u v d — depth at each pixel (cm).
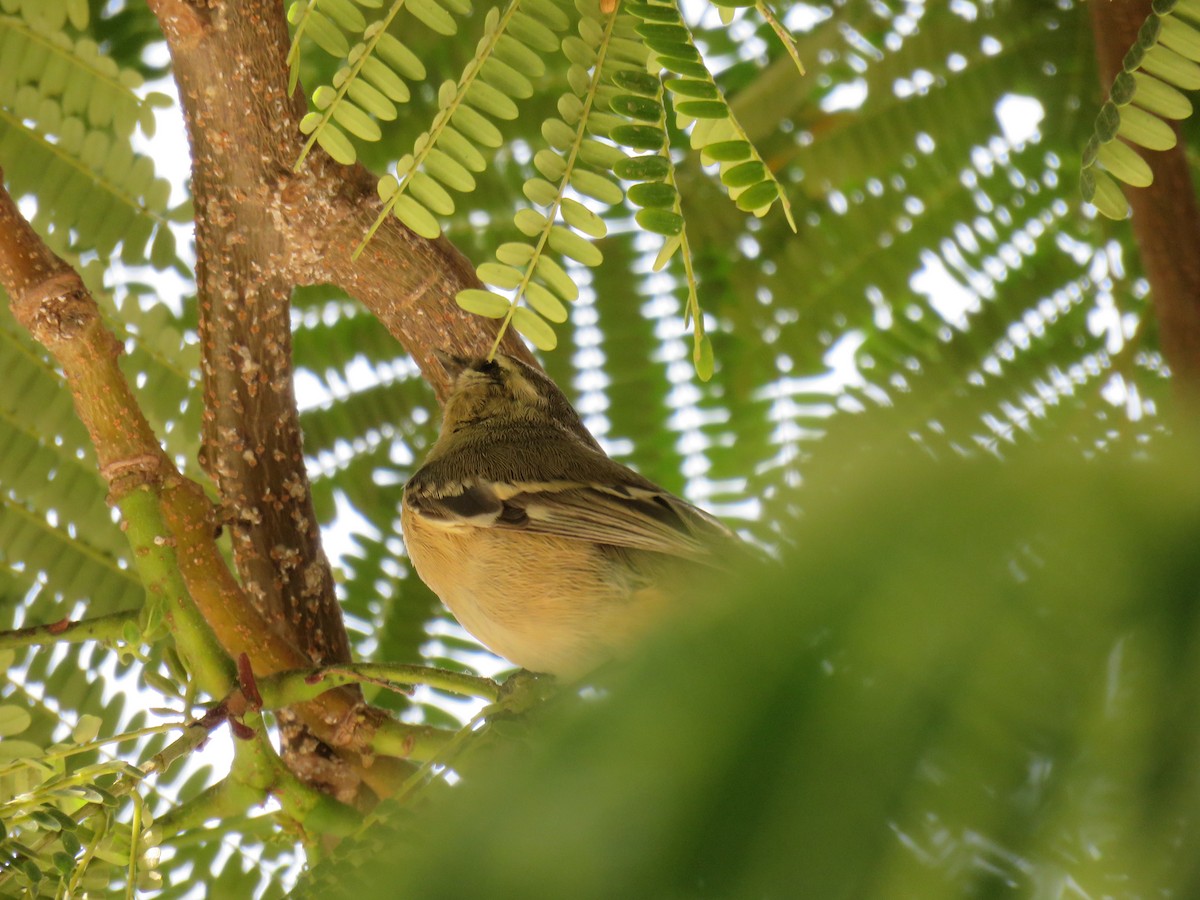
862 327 923
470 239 934
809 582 87
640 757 91
